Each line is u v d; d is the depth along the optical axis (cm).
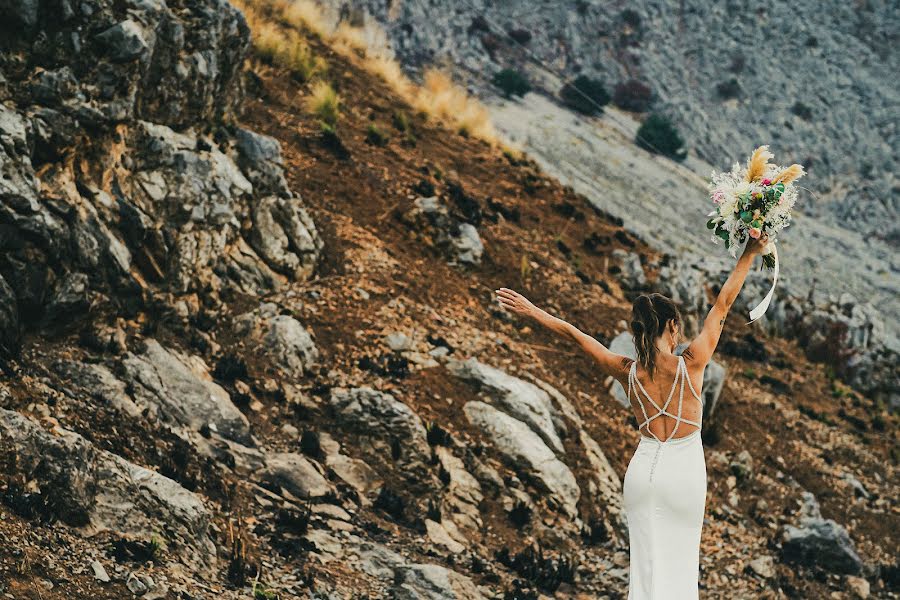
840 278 4969
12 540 644
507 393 1238
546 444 1212
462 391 1231
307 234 1384
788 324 2319
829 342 2258
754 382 1908
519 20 7050
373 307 1341
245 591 739
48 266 927
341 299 1330
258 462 949
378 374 1206
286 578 787
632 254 1980
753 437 1656
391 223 1598
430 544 964
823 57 7838
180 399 959
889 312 4753
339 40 2625
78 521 705
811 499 1488
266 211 1349
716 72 7444
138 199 1121
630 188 4528
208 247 1198
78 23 1048
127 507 744
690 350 476
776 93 7431
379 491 1016
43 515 684
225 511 847
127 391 910
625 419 1428
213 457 913
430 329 1354
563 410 1327
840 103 7525
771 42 7825
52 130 998
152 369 967
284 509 888
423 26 5972
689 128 6844
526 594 923
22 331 898
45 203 957
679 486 463
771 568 1239
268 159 1387
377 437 1086
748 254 483
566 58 6925
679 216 4384
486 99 5450
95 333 973
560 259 1842
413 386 1204
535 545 1061
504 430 1177
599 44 7138
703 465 472
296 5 2583
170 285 1122
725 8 7938
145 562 707
